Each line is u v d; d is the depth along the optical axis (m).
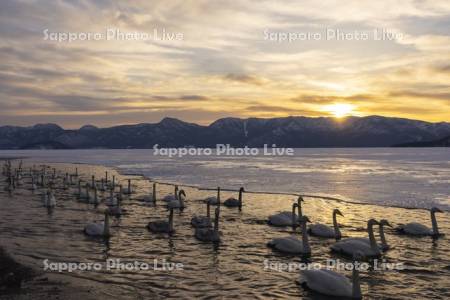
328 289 17.95
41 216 35.75
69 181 71.94
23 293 17.25
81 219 34.47
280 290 18.62
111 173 93.00
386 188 56.53
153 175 84.19
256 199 47.44
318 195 50.34
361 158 173.50
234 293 18.22
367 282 19.95
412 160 147.38
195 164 127.50
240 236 28.81
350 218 35.47
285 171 91.19
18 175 72.00
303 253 24.25
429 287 19.33
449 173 81.50
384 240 25.58
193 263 22.47
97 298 17.05
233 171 92.44
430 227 31.95
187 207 41.50
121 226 31.69
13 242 25.97
